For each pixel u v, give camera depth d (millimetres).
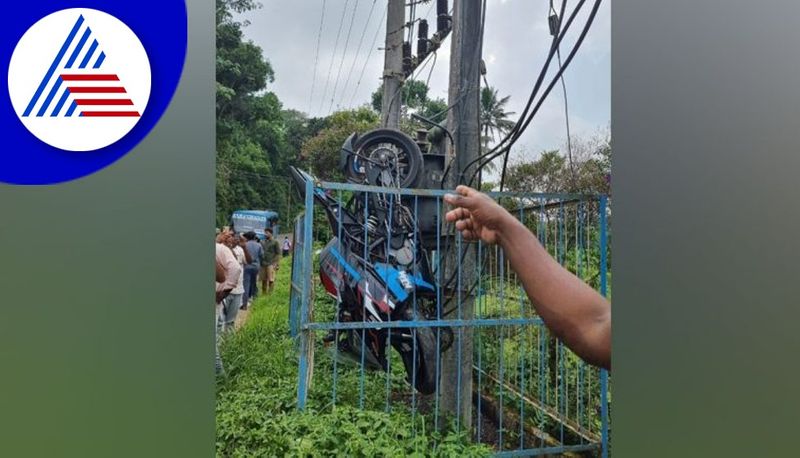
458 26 2895
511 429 3207
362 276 2980
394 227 3016
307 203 2748
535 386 3338
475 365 3596
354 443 2428
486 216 2133
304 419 2568
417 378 3055
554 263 2068
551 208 3008
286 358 3438
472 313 2996
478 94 2893
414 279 2977
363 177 3072
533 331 3377
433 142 3285
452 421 2904
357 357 3195
